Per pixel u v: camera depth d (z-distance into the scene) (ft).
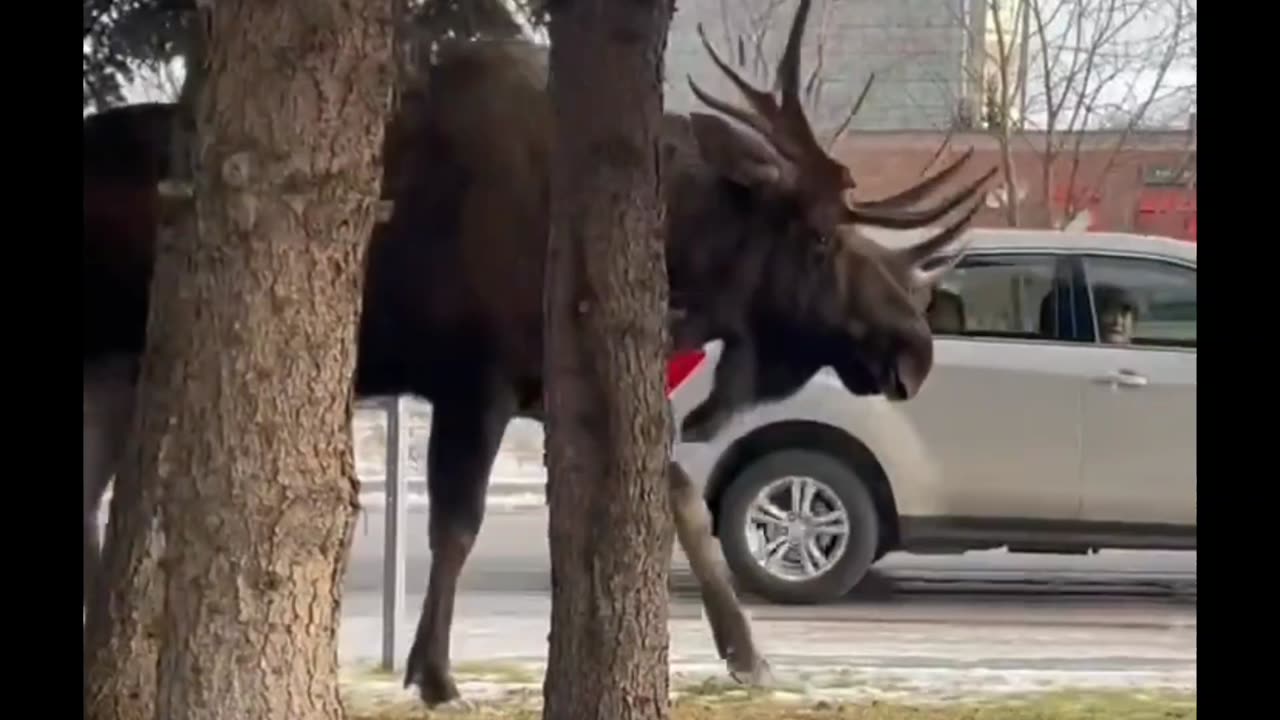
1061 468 68.39
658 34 36.37
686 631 64.49
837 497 69.00
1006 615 69.36
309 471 28.66
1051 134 132.57
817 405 68.49
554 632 36.68
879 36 150.71
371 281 52.65
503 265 52.60
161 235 36.68
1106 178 132.57
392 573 56.75
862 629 65.26
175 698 28.55
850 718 49.37
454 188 52.80
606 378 35.91
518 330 52.80
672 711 49.85
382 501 94.22
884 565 82.53
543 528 93.35
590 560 36.06
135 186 54.49
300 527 28.58
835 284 56.29
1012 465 68.39
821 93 142.61
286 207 28.25
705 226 55.93
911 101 148.77
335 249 28.81
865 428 68.54
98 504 54.80
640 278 36.06
